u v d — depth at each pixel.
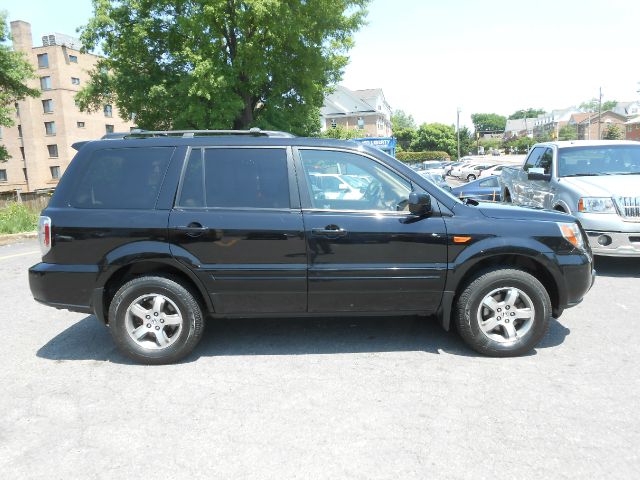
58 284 4.07
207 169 4.12
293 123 28.44
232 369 4.01
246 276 4.01
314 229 3.99
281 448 2.90
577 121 125.88
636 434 2.97
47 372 4.04
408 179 4.15
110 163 4.18
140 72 25.92
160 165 4.14
